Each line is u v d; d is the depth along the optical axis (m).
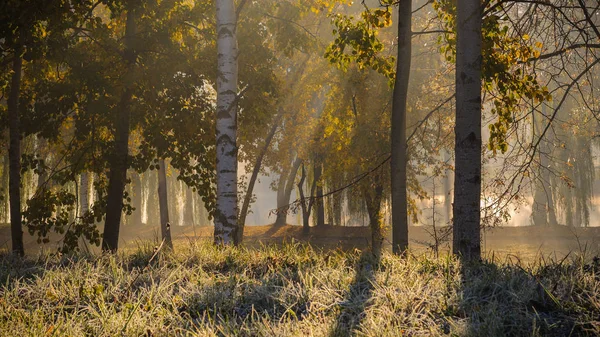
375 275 5.98
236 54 12.89
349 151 24.66
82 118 17.25
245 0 13.06
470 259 7.38
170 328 4.87
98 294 5.66
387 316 4.63
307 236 39.12
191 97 18.58
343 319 4.82
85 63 16.70
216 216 12.53
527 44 11.79
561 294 5.02
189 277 6.54
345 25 12.05
